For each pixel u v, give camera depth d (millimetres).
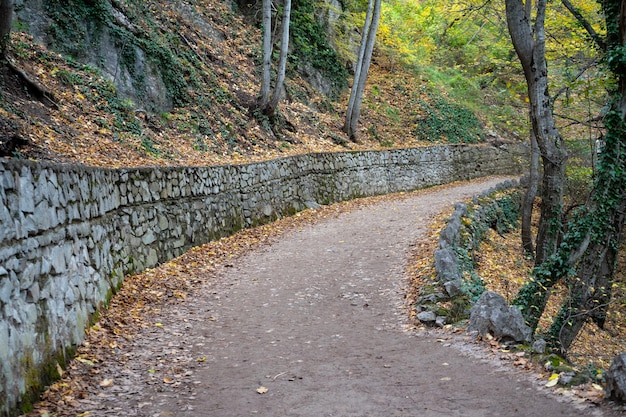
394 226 14328
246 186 14742
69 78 13023
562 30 15352
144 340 6477
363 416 4312
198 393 4941
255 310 7902
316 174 19156
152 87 15719
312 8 26781
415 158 26078
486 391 4711
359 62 24094
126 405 4645
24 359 4363
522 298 9531
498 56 23391
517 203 23531
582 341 11336
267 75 19406
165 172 10758
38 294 4863
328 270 10164
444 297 7684
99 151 11289
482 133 33906
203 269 10430
